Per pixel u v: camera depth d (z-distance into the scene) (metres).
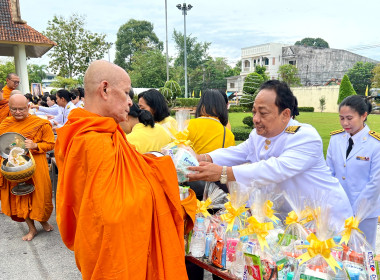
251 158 2.23
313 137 1.84
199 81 56.75
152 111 3.10
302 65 52.44
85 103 1.60
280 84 1.82
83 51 30.64
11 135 3.67
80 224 1.41
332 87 34.94
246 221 1.83
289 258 1.57
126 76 1.61
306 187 1.92
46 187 3.93
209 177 1.83
